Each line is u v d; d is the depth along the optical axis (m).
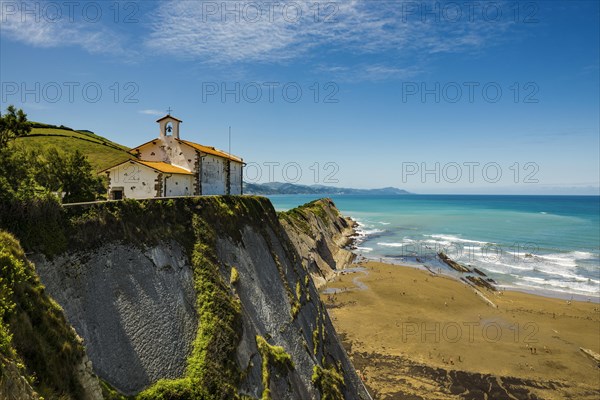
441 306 53.88
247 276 27.06
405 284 64.75
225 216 28.56
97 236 19.27
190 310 21.20
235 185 48.16
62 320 13.83
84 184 32.12
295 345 27.06
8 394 9.41
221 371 19.58
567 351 40.25
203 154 39.00
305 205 120.19
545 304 55.53
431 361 37.84
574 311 52.56
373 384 33.97
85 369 13.72
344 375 31.02
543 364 37.41
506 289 63.75
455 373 35.56
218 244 26.19
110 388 16.06
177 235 23.73
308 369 26.45
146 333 18.73
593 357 38.56
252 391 20.67
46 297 13.77
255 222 33.09
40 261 16.42
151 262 21.14
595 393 32.81
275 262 32.34
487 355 39.12
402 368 36.50
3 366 9.72
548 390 33.09
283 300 29.58
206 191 39.91
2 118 22.84
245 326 23.14
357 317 49.44
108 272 18.95
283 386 23.11
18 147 30.62
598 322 48.47
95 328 17.19
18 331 11.68
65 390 12.36
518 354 39.41
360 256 92.81
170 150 39.00
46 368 11.95
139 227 21.62
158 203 23.81
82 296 17.44
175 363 18.81
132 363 17.53
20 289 12.74
